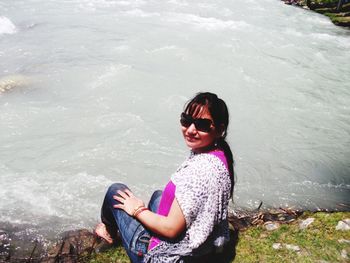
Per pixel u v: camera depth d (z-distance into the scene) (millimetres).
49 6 13984
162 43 10695
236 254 3434
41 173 4961
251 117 7191
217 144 2449
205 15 15602
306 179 5434
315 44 13148
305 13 19859
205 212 2268
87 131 6047
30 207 4285
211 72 9047
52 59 8828
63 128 6078
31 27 11219
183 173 2311
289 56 11219
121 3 15945
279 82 9055
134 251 2670
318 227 3850
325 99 8391
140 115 6660
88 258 3498
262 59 10555
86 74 8078
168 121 6574
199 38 11727
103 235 3568
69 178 4891
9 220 4047
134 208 2686
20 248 3672
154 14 14586
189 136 2422
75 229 3965
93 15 13320
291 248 3508
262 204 4691
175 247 2391
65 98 7043
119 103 7016
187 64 9336
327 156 6133
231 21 15008
